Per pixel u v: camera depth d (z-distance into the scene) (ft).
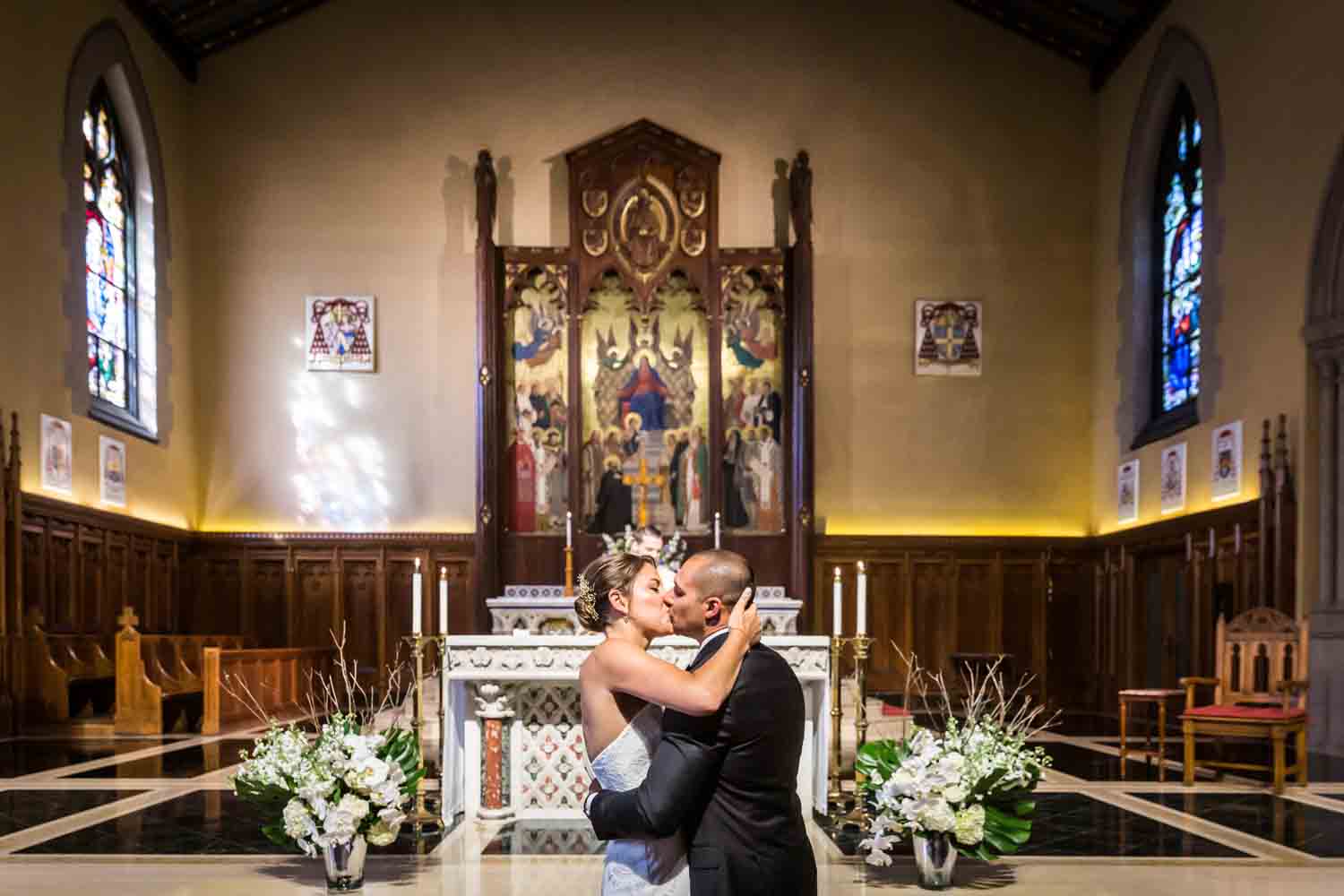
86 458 50.03
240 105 62.39
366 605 60.70
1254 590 43.80
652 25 62.95
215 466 61.26
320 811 18.98
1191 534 49.62
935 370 62.49
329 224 62.13
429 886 19.45
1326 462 40.06
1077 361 63.00
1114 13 57.82
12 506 43.19
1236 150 47.03
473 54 62.69
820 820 24.77
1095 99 63.46
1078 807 27.17
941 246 62.90
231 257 61.98
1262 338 44.37
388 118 62.44
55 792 29.43
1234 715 29.94
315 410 61.57
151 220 57.67
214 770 33.65
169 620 58.13
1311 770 33.88
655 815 10.43
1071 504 62.44
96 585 50.57
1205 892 19.06
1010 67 63.52
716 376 59.93
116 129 55.98
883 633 60.95
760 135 62.64
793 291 60.23
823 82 63.05
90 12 51.49
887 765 20.30
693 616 11.44
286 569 60.64
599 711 11.13
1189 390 53.11
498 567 58.59
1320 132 40.70
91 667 46.52
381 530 61.00
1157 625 55.47
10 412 44.04
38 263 46.55
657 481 60.13
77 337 49.73
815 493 61.62
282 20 62.49
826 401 62.03
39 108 47.14
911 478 62.03
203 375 61.67
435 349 61.77
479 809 25.36
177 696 45.03
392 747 22.38
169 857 21.61
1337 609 38.78
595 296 61.05
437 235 62.13
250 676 47.44
